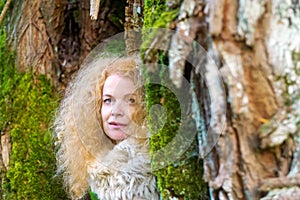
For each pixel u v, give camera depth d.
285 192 0.86
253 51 0.88
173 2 0.97
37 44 1.83
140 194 1.27
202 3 0.91
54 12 1.84
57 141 1.66
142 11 1.48
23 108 1.80
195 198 1.01
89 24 1.86
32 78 1.82
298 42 0.90
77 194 1.48
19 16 1.83
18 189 1.75
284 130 0.87
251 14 0.88
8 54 1.84
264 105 0.88
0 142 1.80
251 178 0.88
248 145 0.89
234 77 0.89
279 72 0.88
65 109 1.55
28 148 1.77
